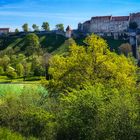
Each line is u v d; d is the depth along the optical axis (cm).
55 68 4350
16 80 14275
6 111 3809
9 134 2800
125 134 2989
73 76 4191
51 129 3438
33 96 4050
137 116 2989
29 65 16338
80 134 3164
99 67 4228
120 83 4062
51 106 3791
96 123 3105
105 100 3216
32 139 3325
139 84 4081
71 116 3164
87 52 4331
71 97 3297
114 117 3022
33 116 3603
